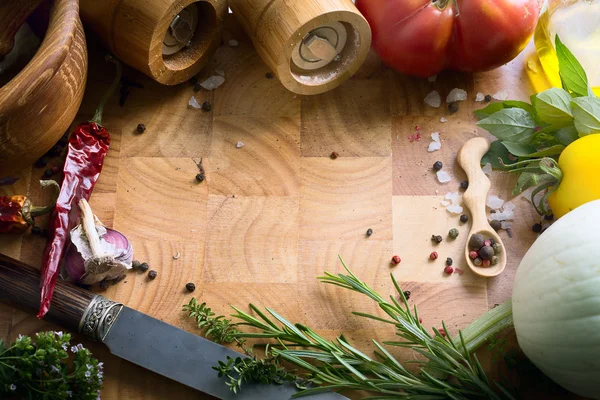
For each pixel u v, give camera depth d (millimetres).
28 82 452
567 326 451
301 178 552
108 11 511
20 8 497
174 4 504
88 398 487
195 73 562
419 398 485
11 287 507
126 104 565
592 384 460
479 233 538
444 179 550
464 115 566
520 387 518
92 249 512
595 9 531
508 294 531
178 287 534
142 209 545
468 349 510
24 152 498
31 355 469
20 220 522
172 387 514
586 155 487
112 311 507
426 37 527
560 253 460
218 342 523
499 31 525
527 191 549
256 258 538
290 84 545
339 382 487
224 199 548
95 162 535
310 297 531
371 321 526
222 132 562
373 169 554
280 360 511
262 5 517
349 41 543
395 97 569
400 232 542
